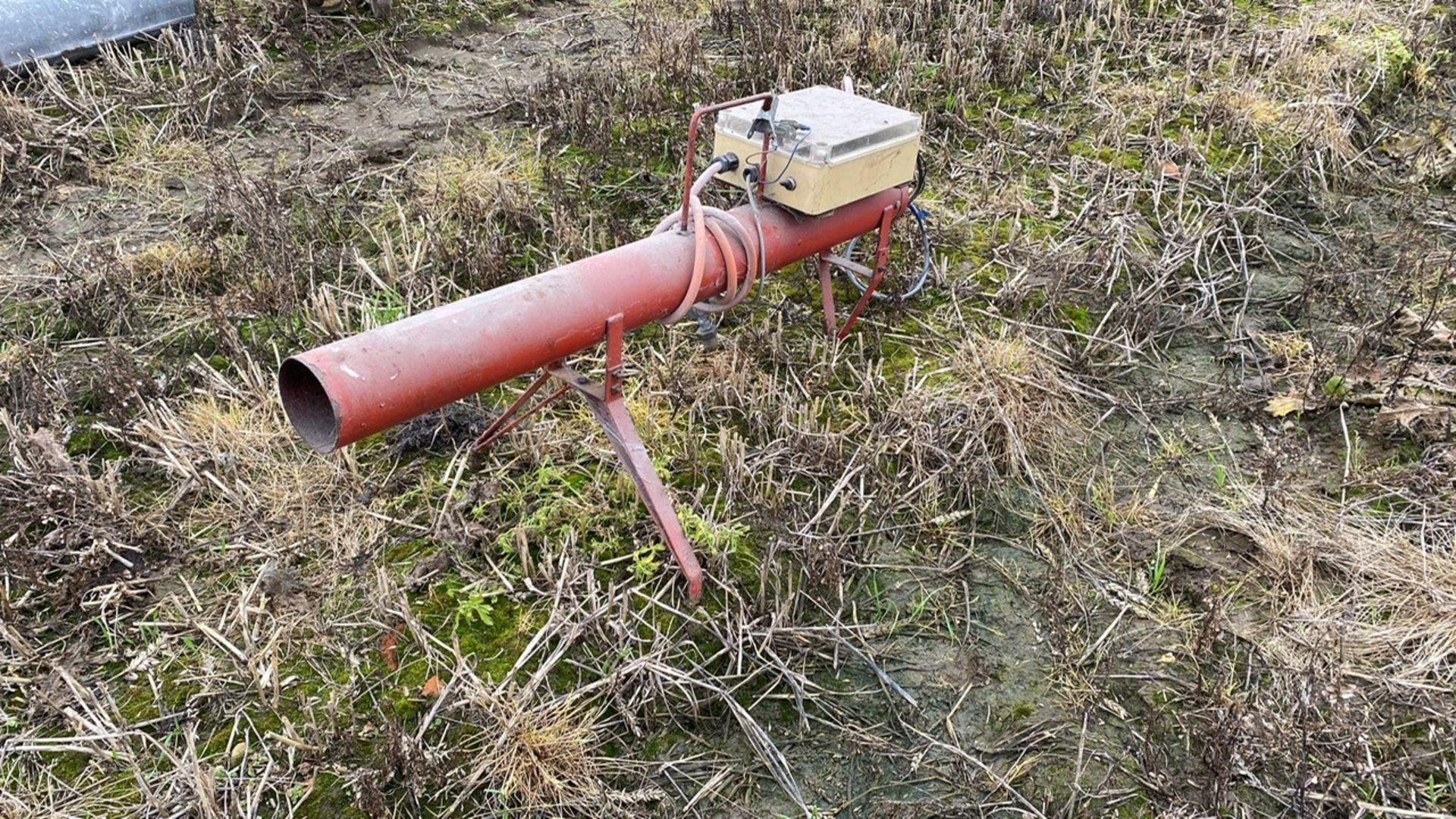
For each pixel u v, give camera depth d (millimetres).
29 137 5535
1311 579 3572
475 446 3883
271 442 3896
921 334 4699
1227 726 3053
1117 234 5309
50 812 2789
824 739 3158
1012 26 7375
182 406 4086
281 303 4543
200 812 2764
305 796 2875
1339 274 5090
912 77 6566
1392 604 3514
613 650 3289
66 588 3318
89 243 4941
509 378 3047
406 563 3520
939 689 3297
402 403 2770
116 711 3020
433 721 3066
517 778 2918
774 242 3709
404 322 2838
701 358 4406
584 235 5168
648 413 4082
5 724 2992
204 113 6004
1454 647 3344
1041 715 3230
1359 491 3990
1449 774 3014
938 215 5473
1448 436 4152
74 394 4105
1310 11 7730
